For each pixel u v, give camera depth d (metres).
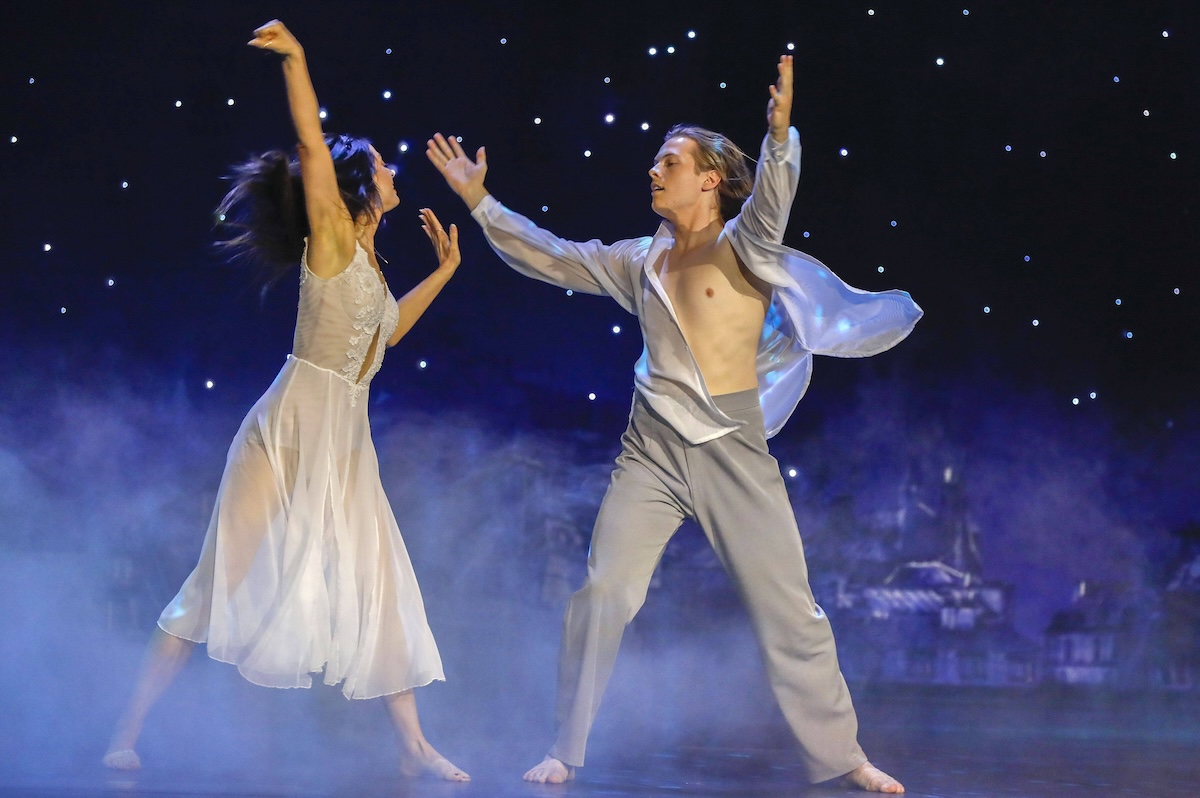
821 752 2.96
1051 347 9.19
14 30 7.86
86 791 2.37
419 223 8.41
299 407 2.98
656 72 8.49
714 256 3.12
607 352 8.62
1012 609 8.26
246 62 8.05
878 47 8.66
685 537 8.09
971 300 9.15
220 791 2.44
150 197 8.07
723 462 3.04
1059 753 3.78
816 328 3.15
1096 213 8.99
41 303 8.06
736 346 3.10
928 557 8.52
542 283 8.58
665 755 3.56
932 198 8.99
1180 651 7.58
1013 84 8.76
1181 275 9.01
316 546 2.90
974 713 5.16
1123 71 8.68
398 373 8.54
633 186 8.52
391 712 2.96
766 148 2.88
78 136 8.02
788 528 3.04
